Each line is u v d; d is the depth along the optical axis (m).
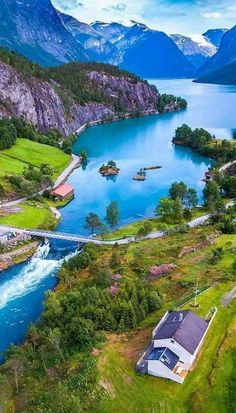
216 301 96.38
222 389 72.56
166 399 71.81
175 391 73.31
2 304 109.94
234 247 123.50
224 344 81.62
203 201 178.88
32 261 132.75
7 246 136.25
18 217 157.00
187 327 81.12
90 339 86.81
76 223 162.25
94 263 122.50
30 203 171.88
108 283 108.56
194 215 159.75
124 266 117.44
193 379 75.12
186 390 73.31
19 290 116.31
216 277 107.56
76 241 139.62
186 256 121.25
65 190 190.75
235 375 74.88
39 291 115.56
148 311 96.44
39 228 152.25
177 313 87.31
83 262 122.69
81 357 83.25
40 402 73.81
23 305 109.44
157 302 97.12
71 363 82.38
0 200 171.12
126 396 73.00
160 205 158.50
